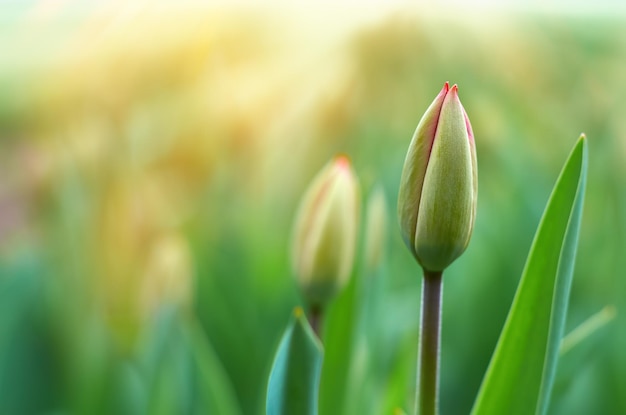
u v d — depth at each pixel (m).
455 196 0.36
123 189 0.98
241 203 1.13
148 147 1.14
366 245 0.54
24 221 1.30
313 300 0.48
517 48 1.38
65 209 0.94
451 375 0.85
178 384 0.63
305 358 0.37
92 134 1.00
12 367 0.90
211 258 0.96
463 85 1.30
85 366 0.79
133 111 1.11
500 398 0.39
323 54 1.33
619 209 0.84
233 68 1.27
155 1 1.20
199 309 0.87
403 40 1.38
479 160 1.20
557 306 0.38
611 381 0.70
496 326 0.86
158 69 1.17
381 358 0.67
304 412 0.38
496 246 0.90
